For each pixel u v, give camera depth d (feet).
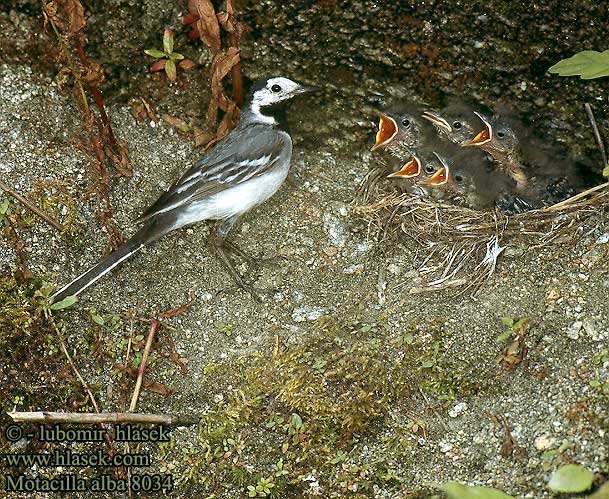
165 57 40.16
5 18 39.65
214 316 36.68
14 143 38.78
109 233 38.19
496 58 37.88
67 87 40.19
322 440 32.89
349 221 39.55
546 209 37.70
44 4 36.52
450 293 36.24
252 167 37.78
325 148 41.52
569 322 33.88
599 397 30.94
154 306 36.68
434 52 38.55
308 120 41.24
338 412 33.19
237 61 38.14
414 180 40.06
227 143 38.37
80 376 34.47
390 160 40.88
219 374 34.83
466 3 36.94
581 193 37.73
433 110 40.04
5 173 37.96
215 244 38.01
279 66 40.24
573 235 36.78
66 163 38.86
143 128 40.88
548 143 39.04
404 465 32.01
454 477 31.19
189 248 38.68
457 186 39.65
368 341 34.99
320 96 40.65
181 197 37.04
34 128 39.22
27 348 34.60
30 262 36.45
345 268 38.11
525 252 36.94
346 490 31.83
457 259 37.45
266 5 38.70
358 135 41.52
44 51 39.91
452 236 38.19
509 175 39.37
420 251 38.14
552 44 36.91
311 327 35.94
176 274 37.83
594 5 35.58
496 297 35.58
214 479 32.76
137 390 34.37
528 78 37.93
